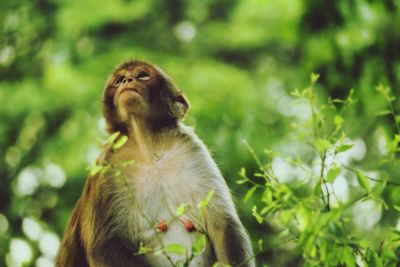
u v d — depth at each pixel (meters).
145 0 21.64
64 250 10.59
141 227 10.03
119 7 21.19
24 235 18.98
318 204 7.53
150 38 21.69
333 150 7.61
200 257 9.83
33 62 21.22
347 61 15.16
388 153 8.13
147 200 10.18
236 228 10.06
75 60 20.52
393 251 7.70
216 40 21.83
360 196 7.45
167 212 10.13
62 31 20.98
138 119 10.48
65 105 19.81
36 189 19.45
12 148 19.92
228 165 18.19
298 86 17.81
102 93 10.79
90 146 19.28
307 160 17.12
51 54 21.09
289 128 19.05
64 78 19.92
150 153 10.43
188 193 10.24
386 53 15.03
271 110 19.75
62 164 19.42
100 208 10.18
